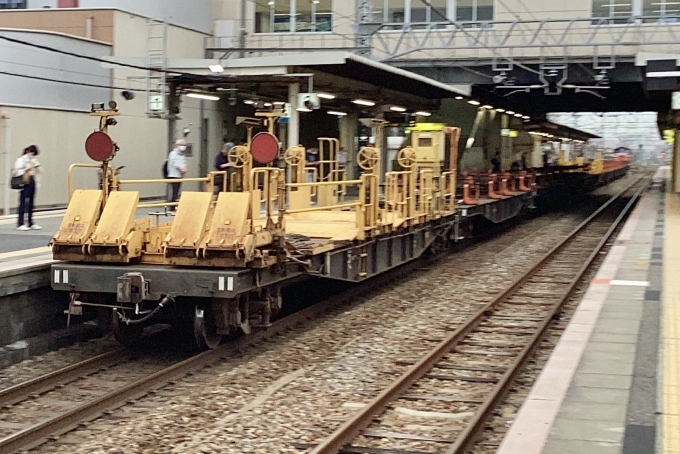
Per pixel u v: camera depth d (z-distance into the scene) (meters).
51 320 10.85
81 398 8.37
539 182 35.16
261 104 22.00
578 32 31.03
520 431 5.81
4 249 12.43
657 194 45.44
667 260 15.95
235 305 9.71
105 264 9.93
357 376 9.02
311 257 10.88
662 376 7.36
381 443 6.79
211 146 31.95
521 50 31.25
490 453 6.60
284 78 18.91
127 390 8.17
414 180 15.66
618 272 14.33
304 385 8.66
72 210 10.09
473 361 9.67
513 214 27.59
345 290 14.34
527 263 18.89
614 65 27.06
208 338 9.92
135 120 28.48
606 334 9.22
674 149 47.59
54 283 9.83
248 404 7.97
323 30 35.56
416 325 11.80
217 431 7.09
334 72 20.58
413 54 32.34
